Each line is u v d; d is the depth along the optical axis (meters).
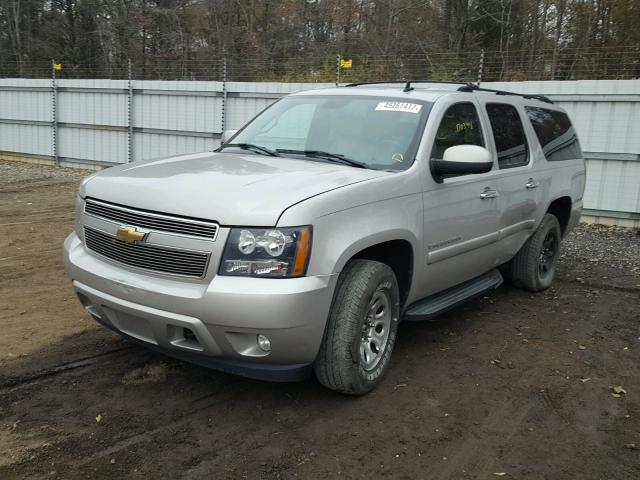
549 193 6.27
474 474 3.17
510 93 6.15
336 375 3.69
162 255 3.42
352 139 4.50
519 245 6.05
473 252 5.01
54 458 3.13
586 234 10.33
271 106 5.39
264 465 3.16
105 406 3.70
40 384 3.95
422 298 4.66
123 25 29.23
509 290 6.72
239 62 27.22
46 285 6.19
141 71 26.72
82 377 4.08
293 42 27.95
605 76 15.70
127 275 3.55
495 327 5.47
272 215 3.28
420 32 24.28
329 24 27.97
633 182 10.73
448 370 4.47
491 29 24.02
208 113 15.21
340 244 3.49
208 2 29.22
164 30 30.03
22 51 31.62
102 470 3.05
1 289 6.00
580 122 11.02
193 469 3.10
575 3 21.70
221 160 4.29
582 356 4.85
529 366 4.61
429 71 15.37
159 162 4.31
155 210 3.45
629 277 7.52
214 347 3.37
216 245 3.28
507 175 5.39
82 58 31.94
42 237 8.53
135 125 16.61
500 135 5.48
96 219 3.78
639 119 10.49
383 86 5.35
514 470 3.22
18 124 19.23
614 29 20.95
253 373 3.49
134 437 3.37
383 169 4.17
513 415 3.83
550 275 6.74
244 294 3.19
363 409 3.80
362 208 3.69
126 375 4.13
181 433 3.43
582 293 6.71
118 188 3.71
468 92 5.21
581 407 3.97
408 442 3.45
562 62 17.25
